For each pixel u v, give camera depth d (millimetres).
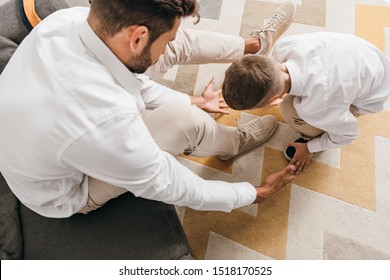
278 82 729
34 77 524
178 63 1077
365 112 922
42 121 496
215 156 1152
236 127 1093
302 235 1004
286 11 1160
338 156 1070
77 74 504
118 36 485
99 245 776
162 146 780
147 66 551
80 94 493
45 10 938
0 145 587
